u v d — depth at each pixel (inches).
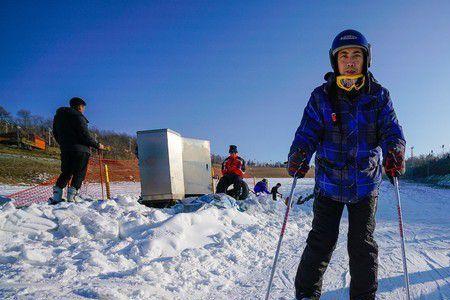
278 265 186.7
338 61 105.9
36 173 1103.6
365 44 102.1
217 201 318.3
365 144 104.5
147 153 346.6
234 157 404.5
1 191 751.1
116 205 237.9
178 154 366.9
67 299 107.3
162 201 343.0
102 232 189.6
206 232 219.3
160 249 177.9
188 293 136.5
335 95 105.7
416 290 140.1
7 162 1152.2
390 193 868.6
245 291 144.9
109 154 1803.6
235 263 185.9
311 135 107.8
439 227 320.2
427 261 186.2
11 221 183.6
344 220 345.1
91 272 139.6
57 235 186.1
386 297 132.7
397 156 97.2
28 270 133.0
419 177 2003.0
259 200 404.2
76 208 205.9
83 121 255.6
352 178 104.7
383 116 104.2
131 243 181.3
